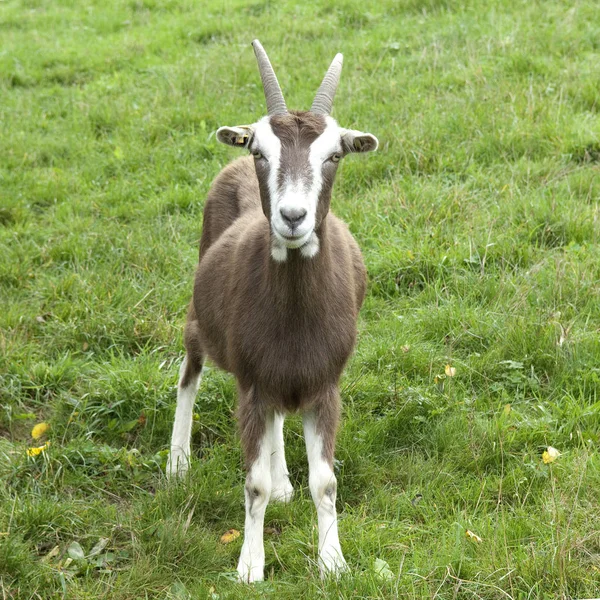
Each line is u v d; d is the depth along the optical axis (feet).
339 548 16.01
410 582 15.20
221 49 44.62
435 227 26.35
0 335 23.07
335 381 16.97
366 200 28.68
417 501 17.76
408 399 20.24
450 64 38.01
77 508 18.22
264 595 15.30
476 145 30.89
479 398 20.39
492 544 15.69
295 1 51.34
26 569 16.29
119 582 16.11
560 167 29.07
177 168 32.65
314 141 15.71
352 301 17.44
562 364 20.86
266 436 16.83
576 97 33.60
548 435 19.02
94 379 22.12
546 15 42.29
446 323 22.90
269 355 16.43
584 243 25.16
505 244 25.22
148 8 56.18
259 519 16.43
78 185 32.35
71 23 54.65
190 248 27.86
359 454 19.08
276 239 15.71
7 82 43.70
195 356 19.81
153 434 20.79
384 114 33.86
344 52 41.68
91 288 25.26
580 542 15.55
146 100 39.11
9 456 19.66
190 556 16.71
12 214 30.27
